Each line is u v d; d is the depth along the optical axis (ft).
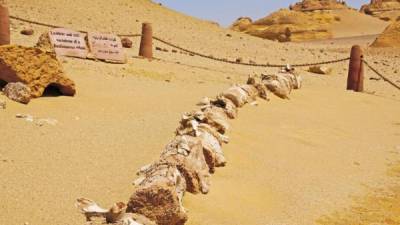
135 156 24.07
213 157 24.06
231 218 19.81
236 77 56.39
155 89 43.06
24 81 31.78
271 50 107.24
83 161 22.56
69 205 18.17
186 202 20.33
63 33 49.55
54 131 26.18
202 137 25.34
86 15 102.42
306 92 52.26
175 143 22.72
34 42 60.08
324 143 33.81
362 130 39.60
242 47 104.42
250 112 38.50
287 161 28.43
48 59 33.35
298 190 24.29
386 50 144.25
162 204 17.84
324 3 325.62
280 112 40.88
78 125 28.07
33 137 24.67
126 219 16.47
